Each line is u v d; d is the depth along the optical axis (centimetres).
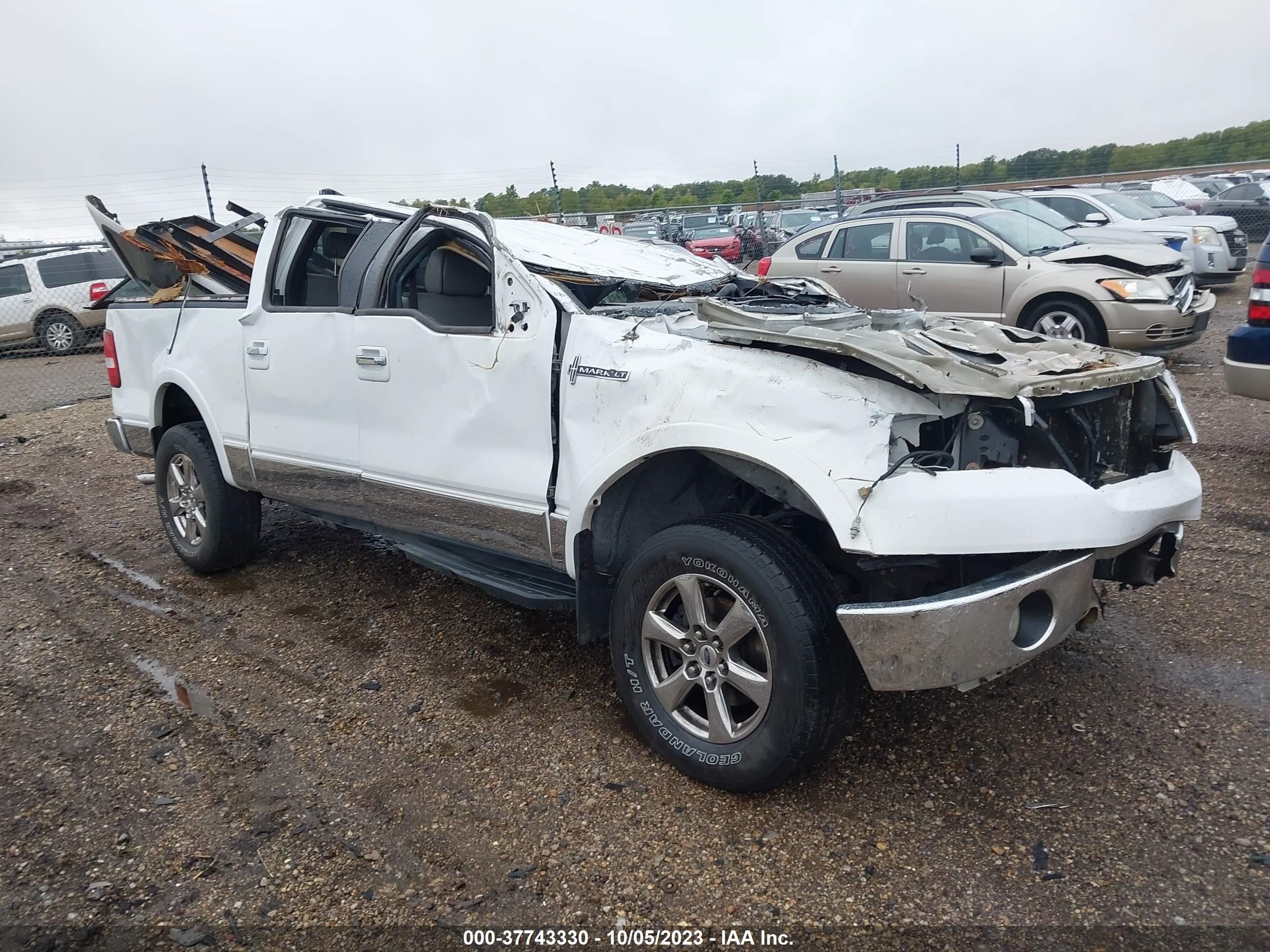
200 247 516
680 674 305
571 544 332
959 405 272
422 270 411
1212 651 381
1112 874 261
